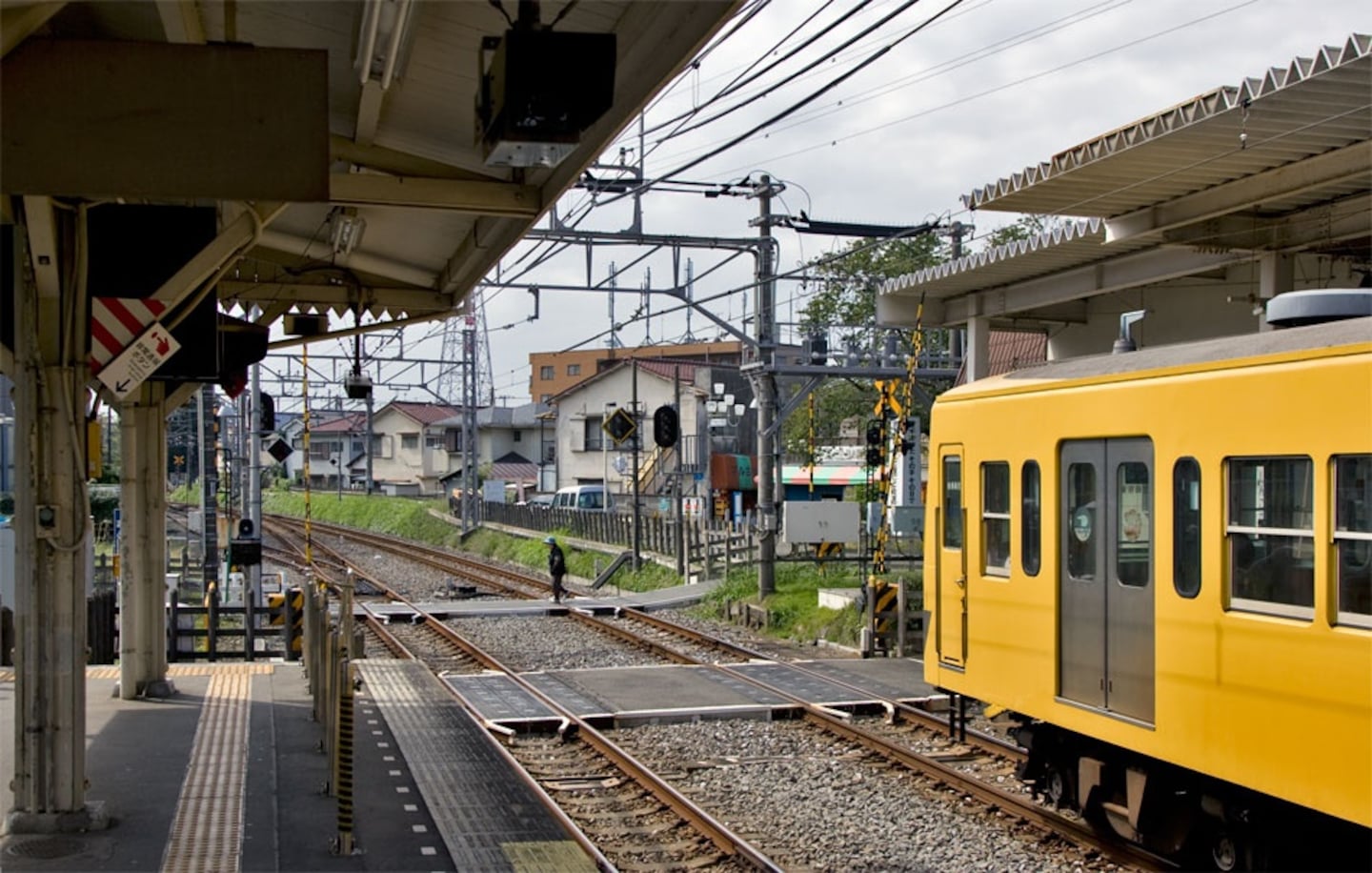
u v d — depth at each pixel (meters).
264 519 62.75
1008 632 9.42
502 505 45.19
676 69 6.45
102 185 6.01
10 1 5.20
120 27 7.45
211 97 6.09
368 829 8.21
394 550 42.69
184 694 12.66
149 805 8.45
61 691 7.76
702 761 11.62
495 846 7.97
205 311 9.70
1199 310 16.42
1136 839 8.48
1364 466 6.36
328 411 60.41
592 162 8.18
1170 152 11.37
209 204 8.76
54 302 7.43
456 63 7.78
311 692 12.34
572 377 77.69
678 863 8.61
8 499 27.27
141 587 12.41
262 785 9.05
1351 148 10.99
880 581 19.17
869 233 23.14
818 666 16.75
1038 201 13.35
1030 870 8.44
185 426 43.19
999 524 9.67
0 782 9.11
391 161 9.36
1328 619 6.52
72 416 7.61
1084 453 8.61
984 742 11.92
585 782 10.93
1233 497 7.25
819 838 9.17
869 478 25.02
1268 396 6.96
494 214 9.53
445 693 13.90
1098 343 18.48
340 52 8.15
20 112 5.96
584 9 6.73
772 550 22.55
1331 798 6.46
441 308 14.93
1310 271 14.27
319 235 12.71
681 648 19.16
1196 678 7.44
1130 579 8.09
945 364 32.31
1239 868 7.67
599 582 31.50
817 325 36.09
